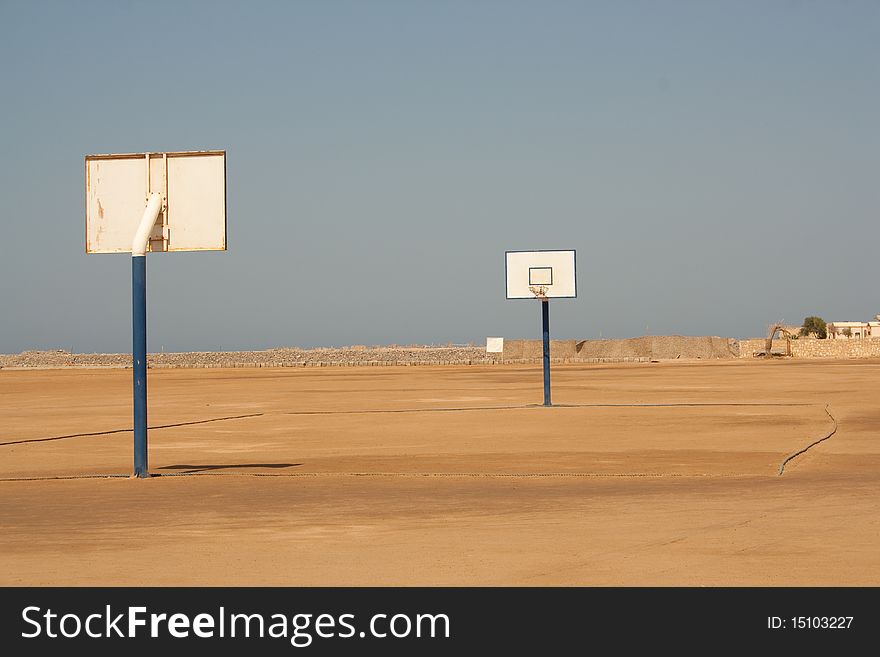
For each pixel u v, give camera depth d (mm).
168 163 18656
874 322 168625
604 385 58656
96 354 188000
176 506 15062
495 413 36500
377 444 25781
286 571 10398
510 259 41125
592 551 11141
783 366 95125
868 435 25938
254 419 35312
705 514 13602
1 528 13156
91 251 18906
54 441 27688
